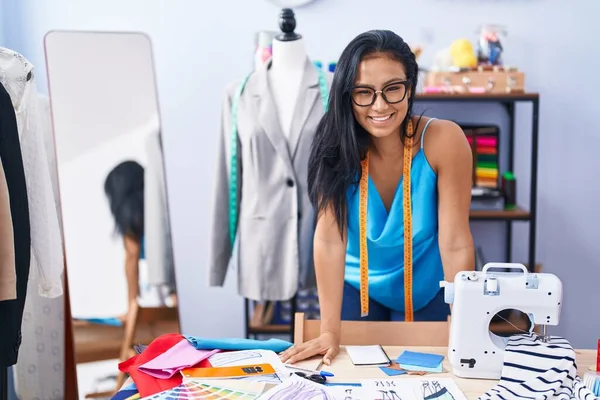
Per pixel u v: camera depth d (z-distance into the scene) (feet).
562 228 10.03
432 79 8.72
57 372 9.23
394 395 4.52
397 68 5.25
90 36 9.05
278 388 4.50
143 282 9.22
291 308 8.33
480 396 4.50
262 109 8.09
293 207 8.02
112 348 9.13
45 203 7.13
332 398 4.38
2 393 6.51
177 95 9.99
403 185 6.00
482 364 4.80
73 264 9.05
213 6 9.80
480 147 9.09
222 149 8.43
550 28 9.64
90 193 9.08
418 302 6.68
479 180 9.12
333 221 5.89
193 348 5.11
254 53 9.62
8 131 6.36
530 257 8.73
